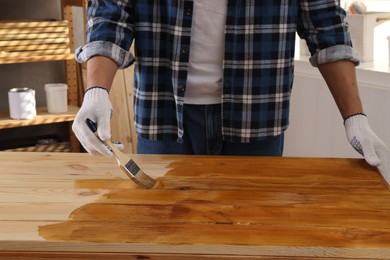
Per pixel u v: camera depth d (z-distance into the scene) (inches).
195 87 67.9
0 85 131.2
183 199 51.6
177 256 43.6
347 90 66.2
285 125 70.4
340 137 121.6
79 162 61.3
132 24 67.1
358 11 122.0
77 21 134.6
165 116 69.1
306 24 69.2
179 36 65.9
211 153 69.9
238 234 44.8
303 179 57.4
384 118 111.3
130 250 43.6
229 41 66.4
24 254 43.8
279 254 43.3
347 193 53.8
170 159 62.7
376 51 122.3
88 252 43.6
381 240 44.1
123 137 134.8
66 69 131.1
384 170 63.9
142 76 68.4
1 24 115.5
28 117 119.3
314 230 45.6
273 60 67.6
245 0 65.6
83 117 57.4
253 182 56.2
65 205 49.9
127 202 50.7
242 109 67.9
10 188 53.7
